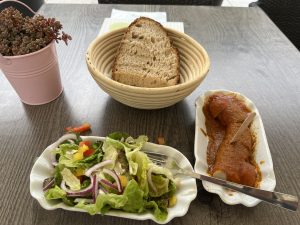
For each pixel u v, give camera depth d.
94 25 1.08
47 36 0.65
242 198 0.52
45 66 0.67
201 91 0.81
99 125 0.69
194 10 1.20
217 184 0.54
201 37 1.04
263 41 1.03
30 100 0.73
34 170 0.52
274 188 0.55
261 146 0.61
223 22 1.13
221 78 0.86
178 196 0.51
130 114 0.73
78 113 0.72
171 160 0.57
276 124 0.72
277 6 1.28
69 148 0.56
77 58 0.91
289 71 0.90
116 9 1.17
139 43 0.78
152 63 0.76
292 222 0.52
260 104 0.78
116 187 0.50
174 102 0.66
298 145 0.67
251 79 0.86
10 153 0.62
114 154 0.54
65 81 0.82
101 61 0.74
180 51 0.80
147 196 0.50
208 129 0.69
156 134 0.68
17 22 0.63
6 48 0.61
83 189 0.50
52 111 0.73
